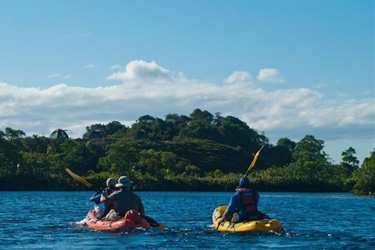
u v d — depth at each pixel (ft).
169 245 44.73
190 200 173.27
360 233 56.90
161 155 440.86
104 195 56.70
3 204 124.57
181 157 539.70
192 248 43.19
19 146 378.94
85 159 420.77
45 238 49.55
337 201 184.96
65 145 432.66
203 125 653.71
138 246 44.21
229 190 356.18
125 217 54.24
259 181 376.89
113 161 381.81
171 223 69.92
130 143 426.51
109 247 43.75
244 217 53.62
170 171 396.98
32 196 196.85
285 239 48.80
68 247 43.80
